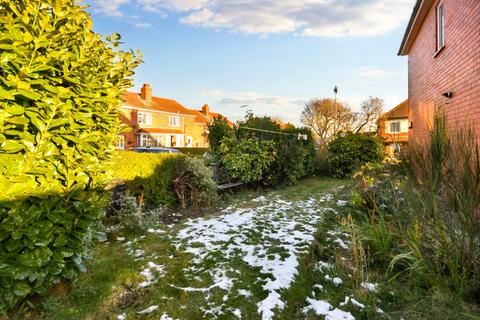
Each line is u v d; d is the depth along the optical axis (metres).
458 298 2.53
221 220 5.09
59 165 2.21
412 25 8.86
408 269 2.90
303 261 3.37
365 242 3.66
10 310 2.13
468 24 4.93
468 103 4.92
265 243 3.94
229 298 2.58
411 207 3.28
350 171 11.77
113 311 2.36
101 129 2.78
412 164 3.40
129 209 4.41
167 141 33.50
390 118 26.53
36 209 2.01
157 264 3.21
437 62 7.01
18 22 1.89
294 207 6.23
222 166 8.55
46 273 2.11
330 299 2.64
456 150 2.89
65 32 2.19
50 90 2.05
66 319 2.19
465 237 2.72
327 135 32.78
